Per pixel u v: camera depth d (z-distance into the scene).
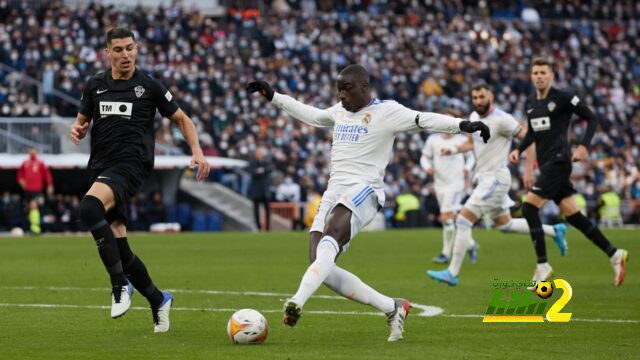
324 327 24.75
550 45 133.88
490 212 36.31
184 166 87.75
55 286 35.50
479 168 36.62
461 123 21.50
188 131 24.03
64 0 111.62
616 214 96.06
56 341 22.17
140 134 23.45
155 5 118.25
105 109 23.30
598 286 35.22
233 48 110.81
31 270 42.16
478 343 21.84
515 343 21.88
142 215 84.19
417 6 134.12
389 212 94.31
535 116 34.44
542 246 34.22
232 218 92.25
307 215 88.25
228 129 96.75
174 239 66.44
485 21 132.12
